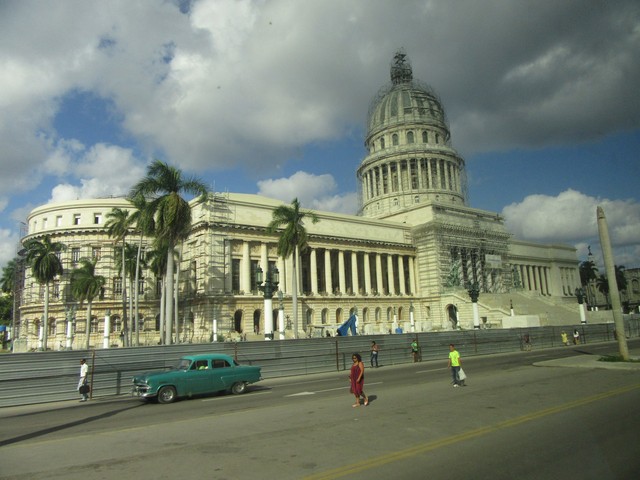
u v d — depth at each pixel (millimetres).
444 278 94812
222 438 13289
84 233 82000
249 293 73000
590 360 30984
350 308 85562
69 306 78500
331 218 88062
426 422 14109
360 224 92062
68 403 24422
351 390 18031
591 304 155125
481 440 11719
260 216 77500
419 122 122562
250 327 72125
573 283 136625
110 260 81500
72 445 13383
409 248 98250
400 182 118875
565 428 12672
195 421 16328
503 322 66250
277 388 26141
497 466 9602
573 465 9516
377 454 10812
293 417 16062
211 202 72750
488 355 46219
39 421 18562
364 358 38062
